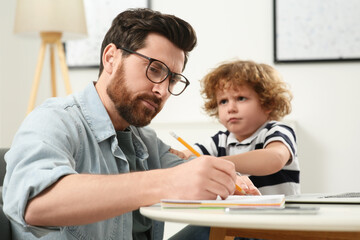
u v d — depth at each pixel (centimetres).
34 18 231
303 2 243
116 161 98
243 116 153
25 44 275
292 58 244
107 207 66
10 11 270
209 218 57
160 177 70
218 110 166
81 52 268
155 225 111
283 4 245
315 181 238
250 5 249
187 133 230
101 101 98
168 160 123
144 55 97
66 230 83
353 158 236
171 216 60
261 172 131
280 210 59
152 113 99
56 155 73
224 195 71
